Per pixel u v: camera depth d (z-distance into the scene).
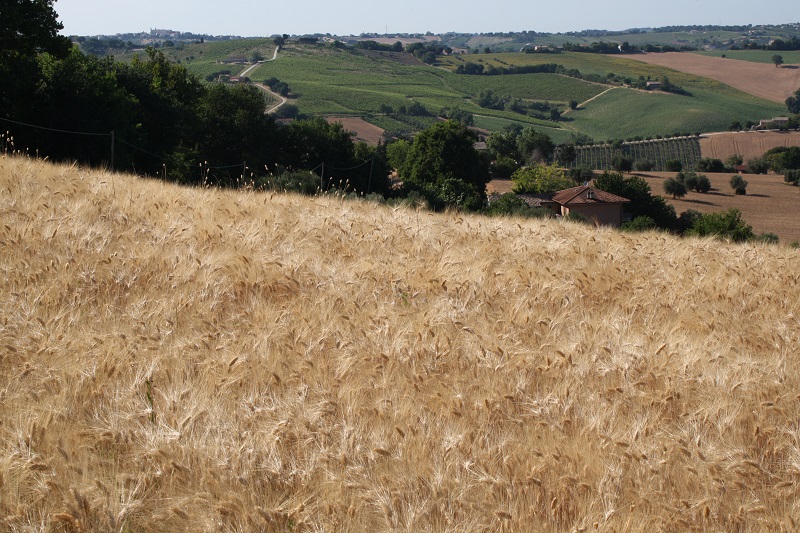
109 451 4.95
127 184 13.52
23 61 36.84
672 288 10.72
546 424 5.91
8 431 4.82
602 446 5.62
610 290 10.36
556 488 5.14
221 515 4.45
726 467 5.52
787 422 6.30
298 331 7.22
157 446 4.92
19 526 4.15
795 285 11.97
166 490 4.65
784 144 153.62
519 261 11.33
